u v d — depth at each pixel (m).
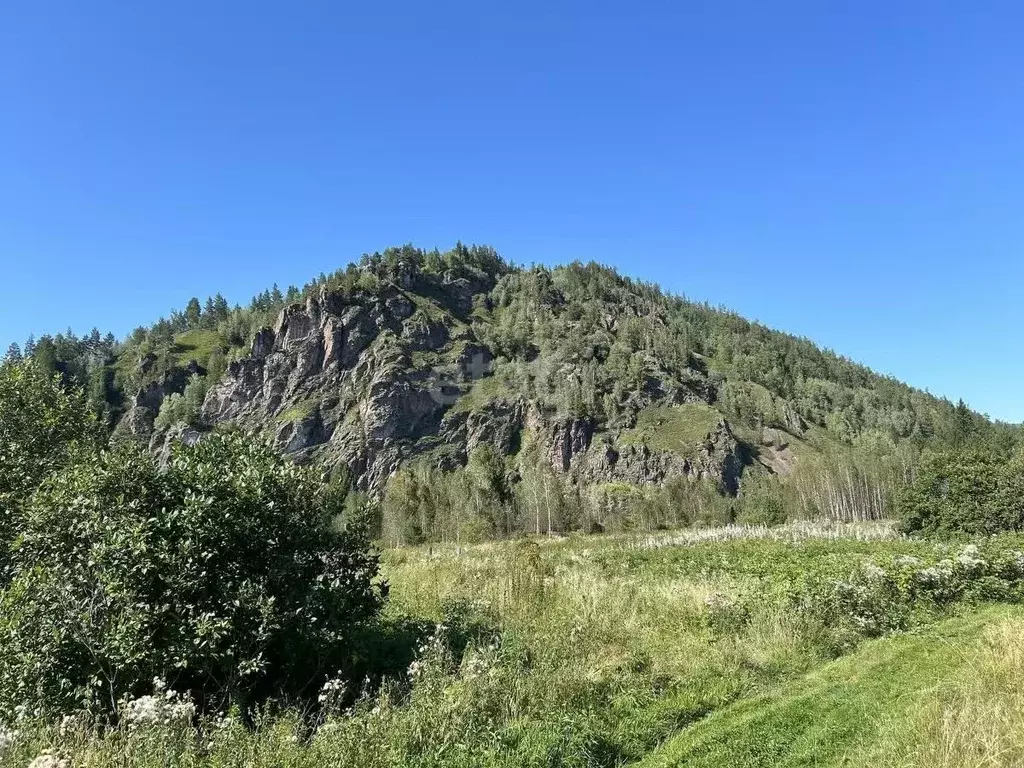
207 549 9.15
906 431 176.38
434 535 64.50
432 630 12.09
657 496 97.44
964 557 16.81
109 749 6.38
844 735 7.50
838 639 11.63
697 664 10.22
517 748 7.06
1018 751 6.11
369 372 165.62
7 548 10.47
